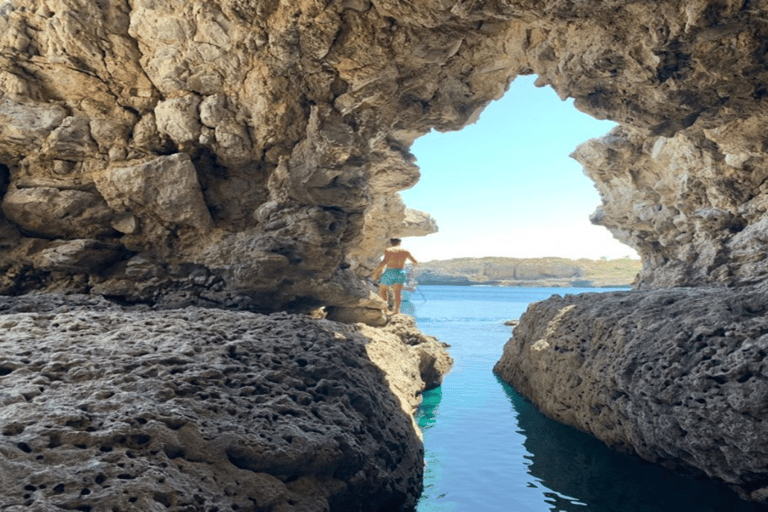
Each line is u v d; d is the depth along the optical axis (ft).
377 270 37.27
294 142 22.93
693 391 14.25
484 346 41.11
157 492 8.34
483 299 102.22
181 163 21.80
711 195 32.68
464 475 15.62
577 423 20.06
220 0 18.75
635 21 16.35
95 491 7.98
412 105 23.71
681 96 18.63
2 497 7.36
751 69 17.39
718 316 15.29
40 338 13.21
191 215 22.58
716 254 32.40
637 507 13.24
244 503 9.42
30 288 21.91
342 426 12.81
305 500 10.49
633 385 16.25
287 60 20.01
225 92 21.49
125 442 9.23
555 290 168.55
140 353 12.71
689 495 13.92
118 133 21.95
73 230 22.29
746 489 13.37
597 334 19.93
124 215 22.58
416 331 31.40
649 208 38.34
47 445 8.58
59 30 19.48
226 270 23.43
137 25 19.94
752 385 12.74
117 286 22.43
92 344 13.06
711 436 13.50
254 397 12.09
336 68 20.54
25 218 21.58
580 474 15.62
